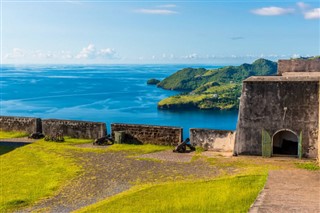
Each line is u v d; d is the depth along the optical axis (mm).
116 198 14008
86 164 19141
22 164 19406
